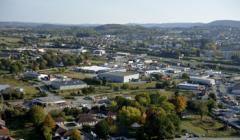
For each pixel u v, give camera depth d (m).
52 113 187.88
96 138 161.75
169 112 191.38
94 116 187.38
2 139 150.88
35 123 167.25
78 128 173.50
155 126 164.00
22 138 156.12
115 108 199.88
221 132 182.25
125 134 169.00
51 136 155.50
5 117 177.12
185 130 179.25
